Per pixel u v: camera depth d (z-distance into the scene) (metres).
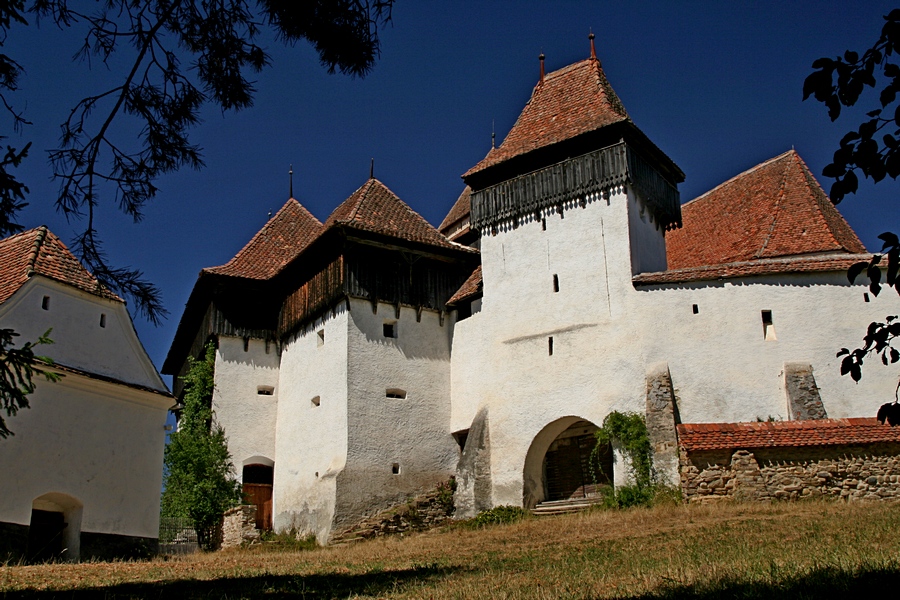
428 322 31.77
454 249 31.95
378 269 30.91
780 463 22.80
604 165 28.41
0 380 8.80
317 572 14.95
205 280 32.75
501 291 30.12
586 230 28.52
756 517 19.39
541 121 31.45
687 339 26.00
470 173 31.20
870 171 6.62
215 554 25.52
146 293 9.99
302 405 31.36
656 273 27.28
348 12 9.61
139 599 11.40
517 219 30.33
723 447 23.11
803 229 29.08
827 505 20.75
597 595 10.61
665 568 12.38
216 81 10.10
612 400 26.41
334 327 30.27
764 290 25.89
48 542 20.25
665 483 24.22
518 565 14.73
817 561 11.75
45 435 19.91
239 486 31.33
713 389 25.38
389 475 29.02
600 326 27.34
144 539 21.95
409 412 30.19
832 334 25.06
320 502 28.55
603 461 27.36
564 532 20.62
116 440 21.81
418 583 12.84
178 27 9.79
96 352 21.88
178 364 40.50
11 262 21.80
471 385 30.58
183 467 30.55
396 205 33.38
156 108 9.85
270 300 34.25
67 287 21.44
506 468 28.31
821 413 24.19
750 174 34.03
